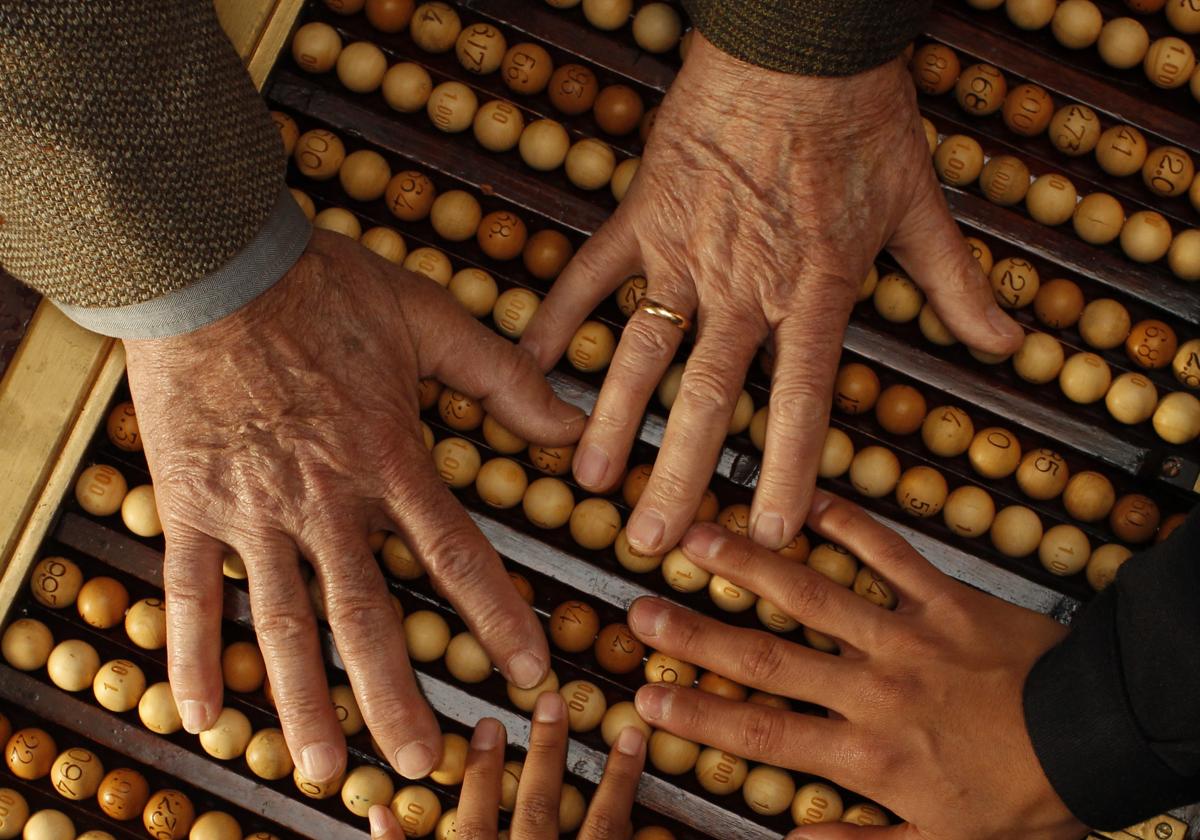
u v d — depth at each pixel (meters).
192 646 0.85
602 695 0.89
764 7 0.85
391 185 0.92
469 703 0.88
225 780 0.88
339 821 0.87
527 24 0.93
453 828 0.87
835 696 0.86
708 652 0.87
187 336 0.84
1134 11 0.95
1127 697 0.81
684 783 0.89
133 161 0.80
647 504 0.86
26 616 0.89
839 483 0.92
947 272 0.90
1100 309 0.92
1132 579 0.81
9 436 0.87
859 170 0.88
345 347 0.86
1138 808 0.83
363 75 0.92
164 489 0.85
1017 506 0.91
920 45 0.95
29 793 0.89
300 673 0.84
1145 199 0.94
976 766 0.84
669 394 0.90
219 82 0.82
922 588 0.87
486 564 0.85
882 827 0.87
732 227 0.88
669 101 0.90
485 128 0.92
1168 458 0.91
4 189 0.80
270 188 0.84
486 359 0.88
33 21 0.77
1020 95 0.93
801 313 0.87
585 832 0.85
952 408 0.92
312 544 0.84
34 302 0.88
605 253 0.89
